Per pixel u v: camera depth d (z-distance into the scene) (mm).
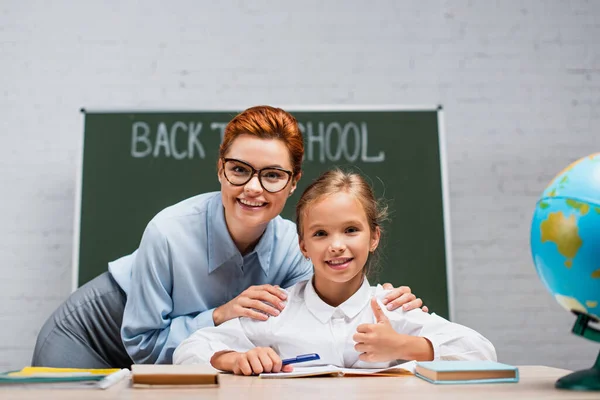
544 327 2494
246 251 1445
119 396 683
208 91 2553
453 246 2518
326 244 1104
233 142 1240
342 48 2605
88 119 2377
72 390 732
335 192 1120
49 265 2426
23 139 2492
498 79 2633
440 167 2387
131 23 2582
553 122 2627
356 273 1111
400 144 2404
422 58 2619
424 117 2426
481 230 2537
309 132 2404
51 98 2521
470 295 2492
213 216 1390
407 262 2318
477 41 2646
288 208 2299
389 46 2617
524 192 2576
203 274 1400
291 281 1501
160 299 1381
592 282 683
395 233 2336
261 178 1215
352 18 2627
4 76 2521
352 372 898
